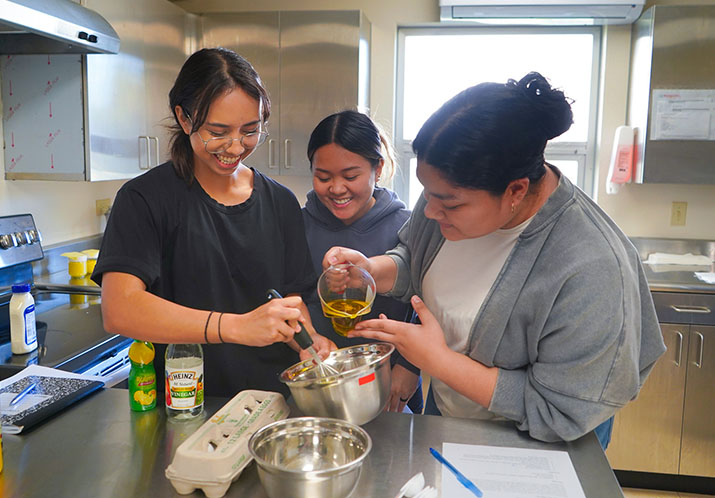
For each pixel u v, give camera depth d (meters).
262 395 1.18
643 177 2.97
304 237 1.50
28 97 2.35
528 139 1.00
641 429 2.81
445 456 1.04
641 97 3.02
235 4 3.41
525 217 1.16
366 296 1.21
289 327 1.08
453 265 1.28
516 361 1.20
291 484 0.84
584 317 1.05
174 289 1.33
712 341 2.70
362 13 3.06
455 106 1.01
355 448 0.97
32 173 2.38
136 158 2.69
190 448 0.96
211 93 1.15
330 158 1.60
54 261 2.68
